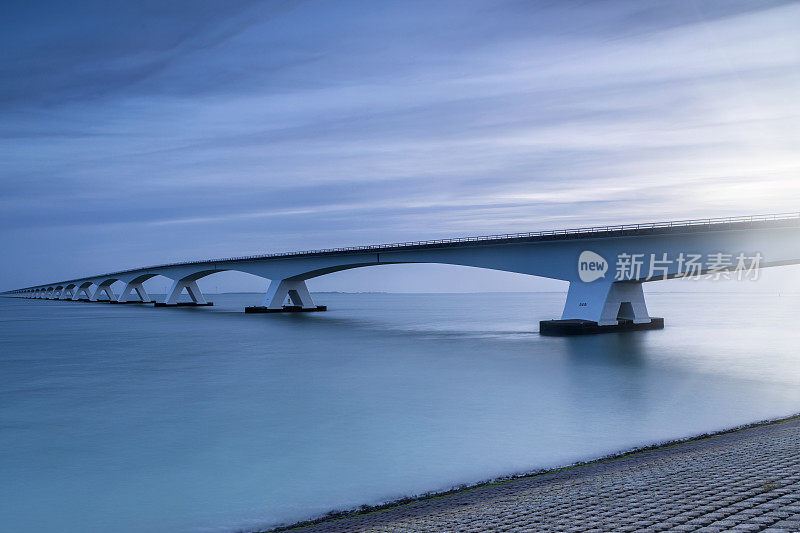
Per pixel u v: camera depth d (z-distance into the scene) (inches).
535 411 1339.8
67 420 1332.4
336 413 1360.7
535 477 857.5
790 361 2082.9
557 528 514.3
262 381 1814.7
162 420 1320.1
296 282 5713.6
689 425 1172.5
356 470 951.6
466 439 1115.3
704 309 7037.4
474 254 3511.3
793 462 677.3
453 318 5162.4
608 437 1099.9
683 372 1855.3
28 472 975.6
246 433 1195.3
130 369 2110.0
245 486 891.4
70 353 2630.4
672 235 2674.7
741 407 1333.7
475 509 654.5
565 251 3112.7
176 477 940.6
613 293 3100.4
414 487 864.3
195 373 1994.3
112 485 910.4
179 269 7327.8
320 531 682.8
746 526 454.9
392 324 4308.6
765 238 2395.4
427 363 2144.4
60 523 775.1
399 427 1219.2
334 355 2423.7
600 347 2546.8
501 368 1987.0
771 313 5777.6
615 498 607.8
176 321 4840.1
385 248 4065.0
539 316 5580.7
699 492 586.9
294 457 1031.0
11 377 1948.8
